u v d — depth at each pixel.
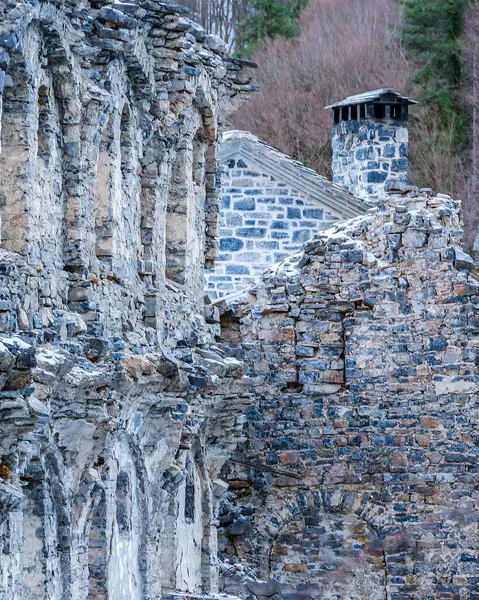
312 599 68.44
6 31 37.91
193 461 56.88
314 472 68.94
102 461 43.91
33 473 40.03
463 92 121.12
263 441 69.00
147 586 50.22
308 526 68.88
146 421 49.09
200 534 58.03
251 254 74.56
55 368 38.03
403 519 68.69
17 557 37.81
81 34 43.06
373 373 69.31
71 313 42.62
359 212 74.50
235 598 54.00
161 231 52.28
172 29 50.69
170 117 52.00
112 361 45.22
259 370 69.50
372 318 69.44
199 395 54.19
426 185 117.81
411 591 68.38
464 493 68.81
